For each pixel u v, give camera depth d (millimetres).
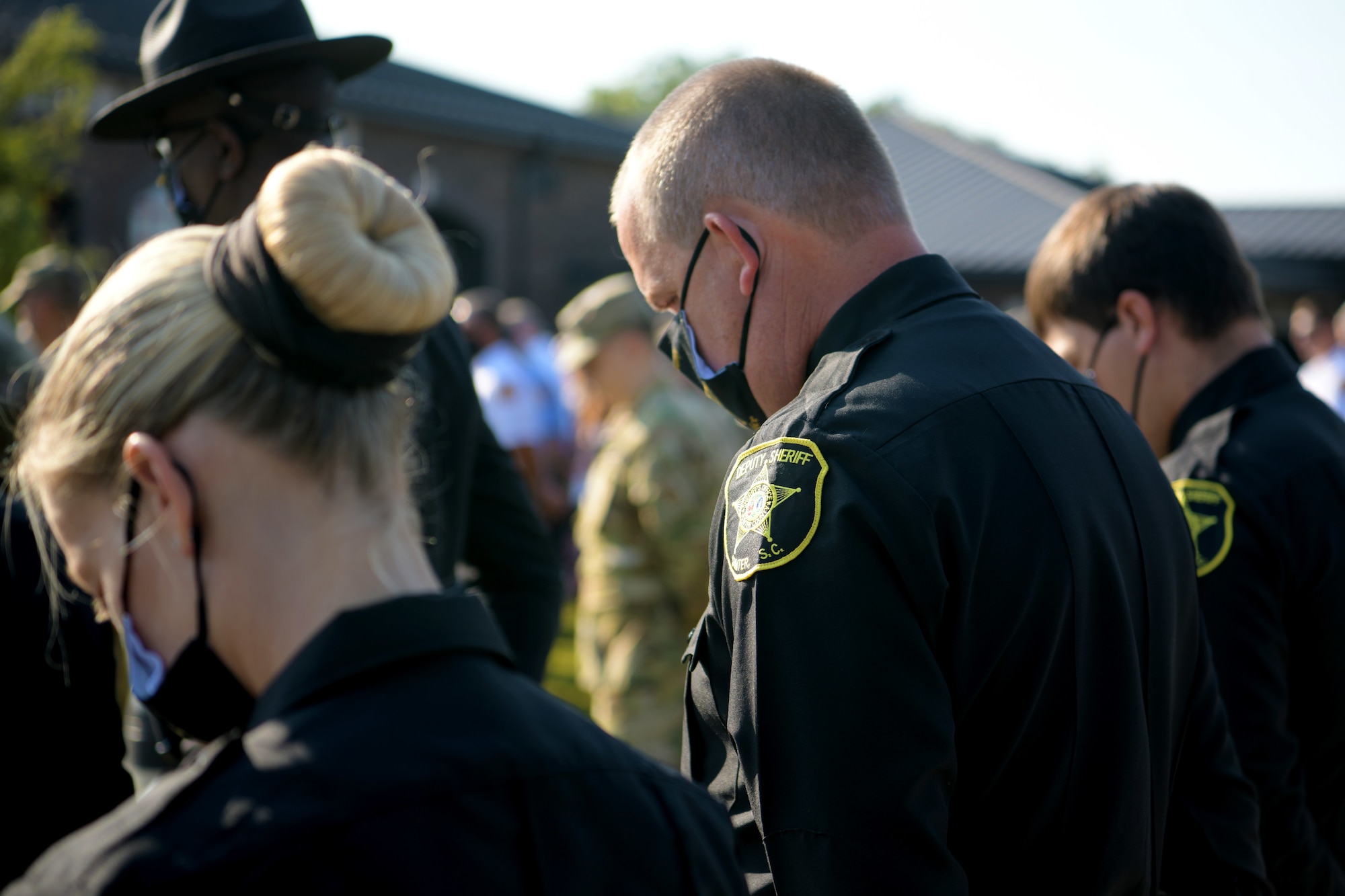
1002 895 1101
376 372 777
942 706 1023
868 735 1010
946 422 1087
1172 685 1211
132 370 739
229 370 738
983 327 1215
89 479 770
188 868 656
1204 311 1682
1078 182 17578
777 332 1277
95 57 12852
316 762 688
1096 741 1087
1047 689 1067
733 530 1125
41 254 7680
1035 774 1079
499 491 2100
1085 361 1767
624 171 1387
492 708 750
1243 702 1490
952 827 1108
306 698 723
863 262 1249
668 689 3434
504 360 6914
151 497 757
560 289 16312
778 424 1153
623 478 3418
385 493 800
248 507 750
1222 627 1515
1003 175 15266
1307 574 1520
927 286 1238
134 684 813
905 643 1021
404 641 751
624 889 743
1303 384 1716
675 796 818
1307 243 13625
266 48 1788
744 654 1079
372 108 14234
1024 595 1055
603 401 4285
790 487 1083
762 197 1244
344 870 656
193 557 753
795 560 1057
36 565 1312
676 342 1406
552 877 711
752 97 1263
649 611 3438
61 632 1319
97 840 693
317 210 710
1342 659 1536
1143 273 1695
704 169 1268
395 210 779
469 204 15555
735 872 842
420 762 697
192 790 704
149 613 789
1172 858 1296
